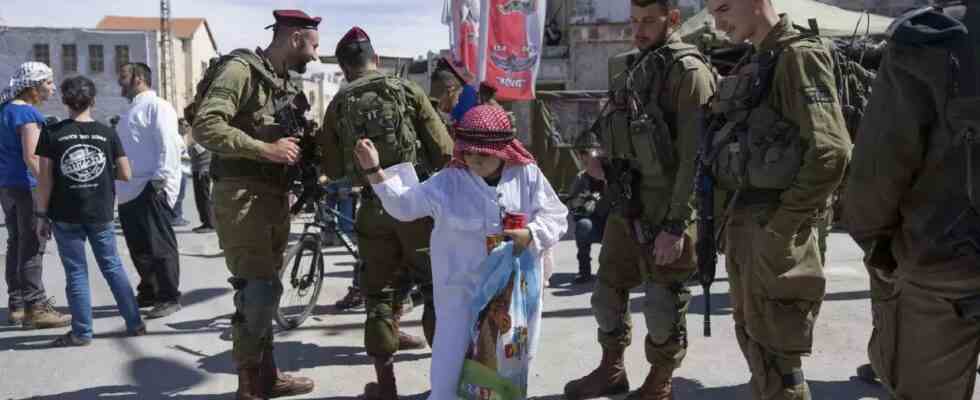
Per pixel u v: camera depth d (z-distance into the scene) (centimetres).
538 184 319
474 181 312
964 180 208
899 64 212
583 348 502
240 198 381
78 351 516
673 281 363
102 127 534
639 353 484
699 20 870
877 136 220
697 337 513
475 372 297
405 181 312
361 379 456
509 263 302
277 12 401
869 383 418
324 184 556
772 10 287
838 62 436
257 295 382
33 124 552
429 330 411
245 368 393
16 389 443
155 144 612
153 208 618
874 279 290
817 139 262
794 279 278
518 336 303
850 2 1484
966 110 200
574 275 778
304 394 430
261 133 386
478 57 759
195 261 870
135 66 635
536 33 799
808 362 455
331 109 403
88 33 5247
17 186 562
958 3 210
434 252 313
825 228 385
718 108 296
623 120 357
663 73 345
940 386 232
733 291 306
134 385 450
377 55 429
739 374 440
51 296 670
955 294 217
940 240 214
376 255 395
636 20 362
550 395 416
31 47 5209
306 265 597
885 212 226
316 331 567
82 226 527
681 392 413
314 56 408
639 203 360
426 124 412
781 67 275
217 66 385
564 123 1313
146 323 592
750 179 282
